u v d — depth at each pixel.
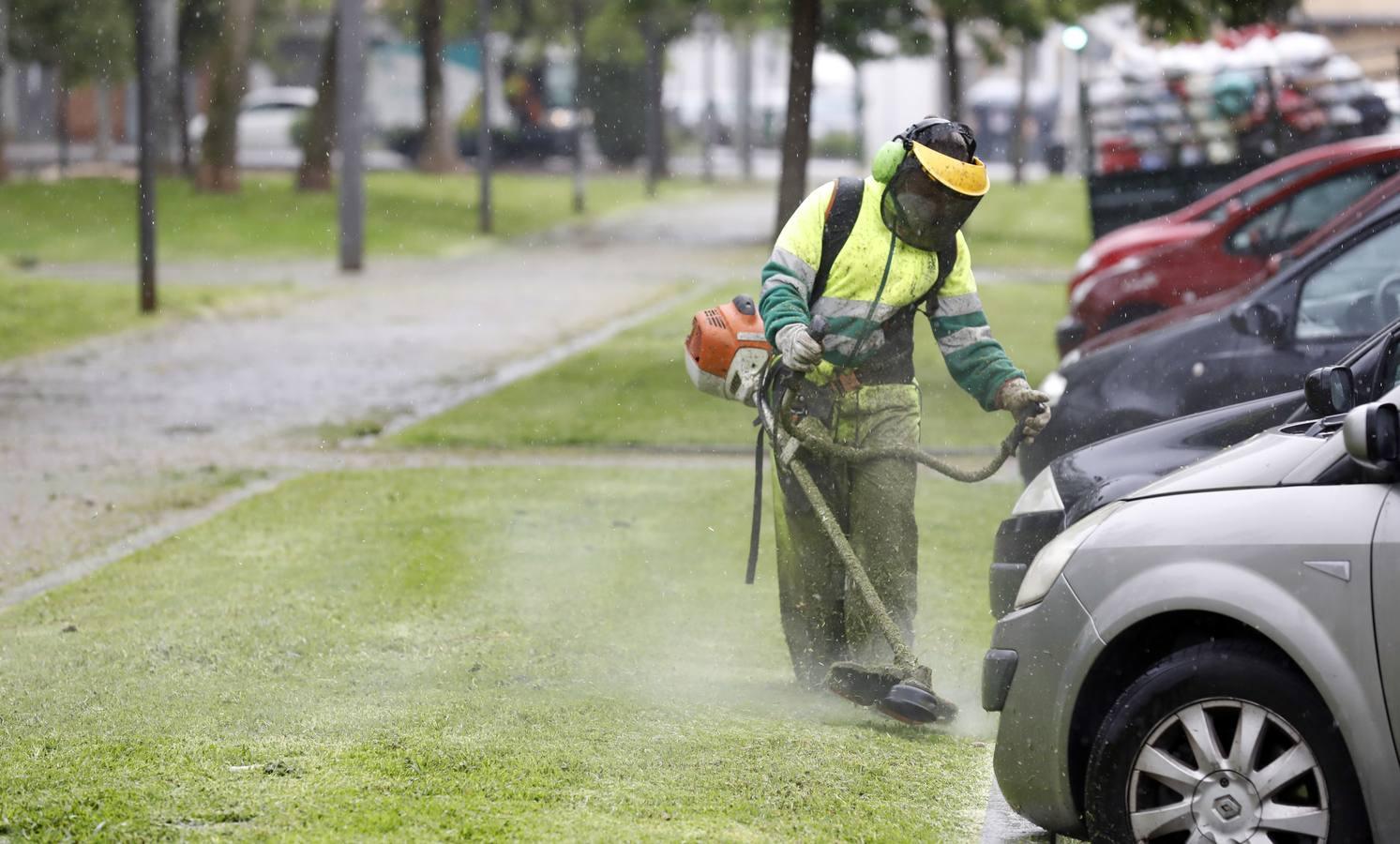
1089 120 55.22
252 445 32.97
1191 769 11.08
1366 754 10.41
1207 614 11.21
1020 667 11.91
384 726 15.02
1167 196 53.09
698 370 16.39
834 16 79.38
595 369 42.50
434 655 17.78
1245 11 44.69
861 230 15.45
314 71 150.25
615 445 32.44
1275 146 53.09
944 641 18.59
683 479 28.88
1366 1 84.94
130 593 20.98
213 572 22.08
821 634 16.38
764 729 15.09
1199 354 22.38
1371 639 10.43
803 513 16.05
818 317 15.61
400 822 12.29
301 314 54.69
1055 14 74.12
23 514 26.55
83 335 49.28
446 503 26.84
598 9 131.00
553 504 26.70
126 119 158.00
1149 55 55.97
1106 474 15.50
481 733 14.78
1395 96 53.06
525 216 94.19
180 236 78.69
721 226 91.62
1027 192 114.00
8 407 37.38
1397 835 10.40
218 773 13.58
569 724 15.12
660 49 129.62
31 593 21.42
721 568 22.16
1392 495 10.60
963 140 15.26
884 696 14.50
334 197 94.19
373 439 33.53
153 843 11.82
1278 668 10.81
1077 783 11.77
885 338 15.81
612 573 21.86
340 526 25.09
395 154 135.62
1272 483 11.23
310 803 12.75
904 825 12.66
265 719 15.27
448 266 71.19
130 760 13.95
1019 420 15.42
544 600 20.34
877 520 15.83
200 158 93.25
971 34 86.44
